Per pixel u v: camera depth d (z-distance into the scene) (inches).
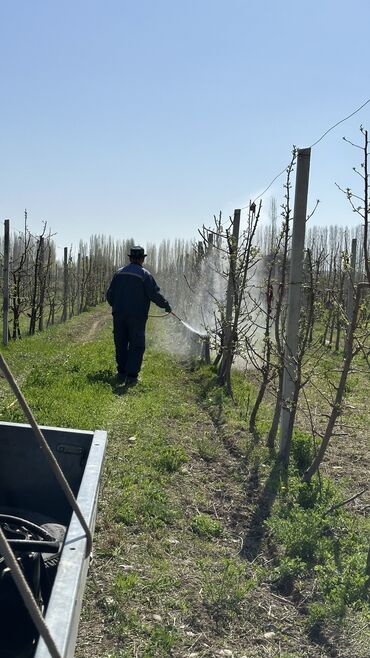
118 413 357.7
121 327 467.2
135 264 471.5
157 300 468.8
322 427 380.5
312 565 210.1
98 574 192.7
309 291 304.2
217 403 410.6
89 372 486.0
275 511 248.8
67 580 92.4
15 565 74.4
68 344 717.9
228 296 451.5
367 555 206.5
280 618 181.3
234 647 166.7
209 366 542.6
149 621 172.7
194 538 225.9
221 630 173.3
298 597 192.7
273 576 202.1
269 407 418.9
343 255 253.3
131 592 182.2
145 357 596.7
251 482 279.7
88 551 109.6
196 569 203.6
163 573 196.7
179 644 164.6
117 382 460.1
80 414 346.6
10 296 806.5
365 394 476.7
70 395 395.9
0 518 137.9
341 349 706.8
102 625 168.9
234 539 228.8
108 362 543.8
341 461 321.1
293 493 267.1
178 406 395.9
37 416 337.1
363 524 242.2
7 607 110.9
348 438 361.1
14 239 1203.2
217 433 346.9
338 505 242.7
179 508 246.1
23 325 937.5
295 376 309.4
